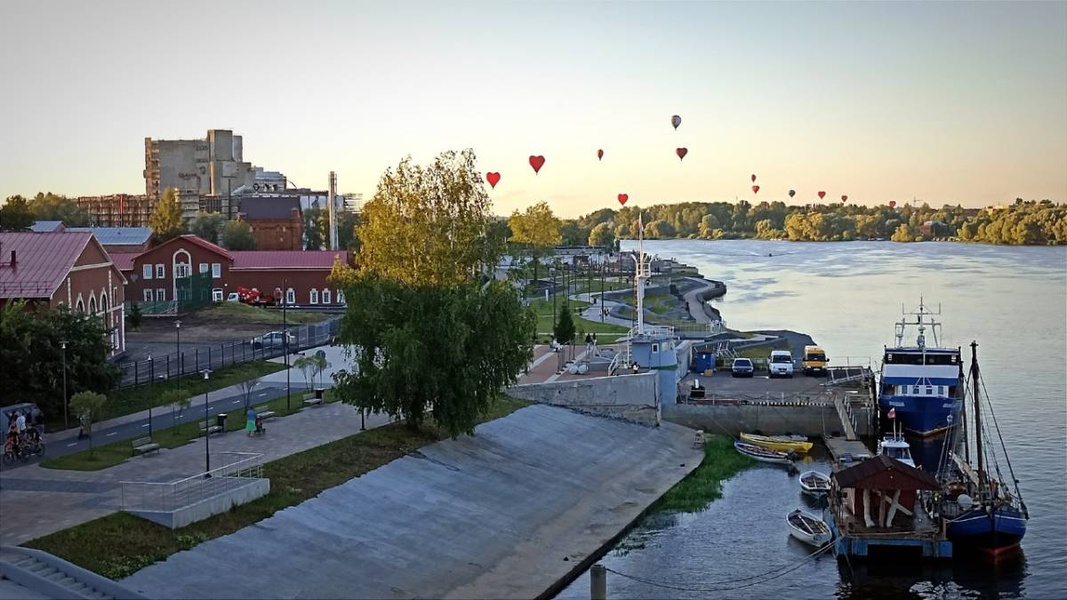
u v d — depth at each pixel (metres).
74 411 72.94
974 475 77.38
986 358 147.75
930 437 97.25
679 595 61.06
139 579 50.56
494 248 84.81
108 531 53.59
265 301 178.88
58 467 66.12
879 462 68.00
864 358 147.62
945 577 64.56
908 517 69.12
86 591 48.62
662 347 104.62
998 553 67.44
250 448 72.81
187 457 69.62
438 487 71.69
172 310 156.12
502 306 80.75
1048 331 177.12
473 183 83.69
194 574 52.44
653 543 70.12
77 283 101.19
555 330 131.50
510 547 65.69
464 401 78.44
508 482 76.44
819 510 77.44
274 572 54.84
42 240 102.12
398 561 59.94
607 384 101.00
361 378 78.94
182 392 78.56
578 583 62.66
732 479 86.75
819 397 106.50
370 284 79.56
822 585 63.09
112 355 110.81
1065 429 102.75
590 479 82.25
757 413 102.31
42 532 52.62
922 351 100.38
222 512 59.03
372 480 69.31
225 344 124.00
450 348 77.12
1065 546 69.81
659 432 99.81
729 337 153.00
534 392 98.88
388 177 83.12
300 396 93.00
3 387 78.19
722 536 71.69
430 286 80.44
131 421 81.75
